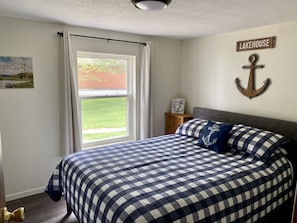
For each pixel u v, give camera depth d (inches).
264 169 82.7
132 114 147.3
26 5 84.4
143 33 133.2
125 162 85.1
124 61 140.7
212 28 117.6
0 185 31.2
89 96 130.2
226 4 80.0
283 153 95.4
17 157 109.2
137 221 53.2
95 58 130.0
